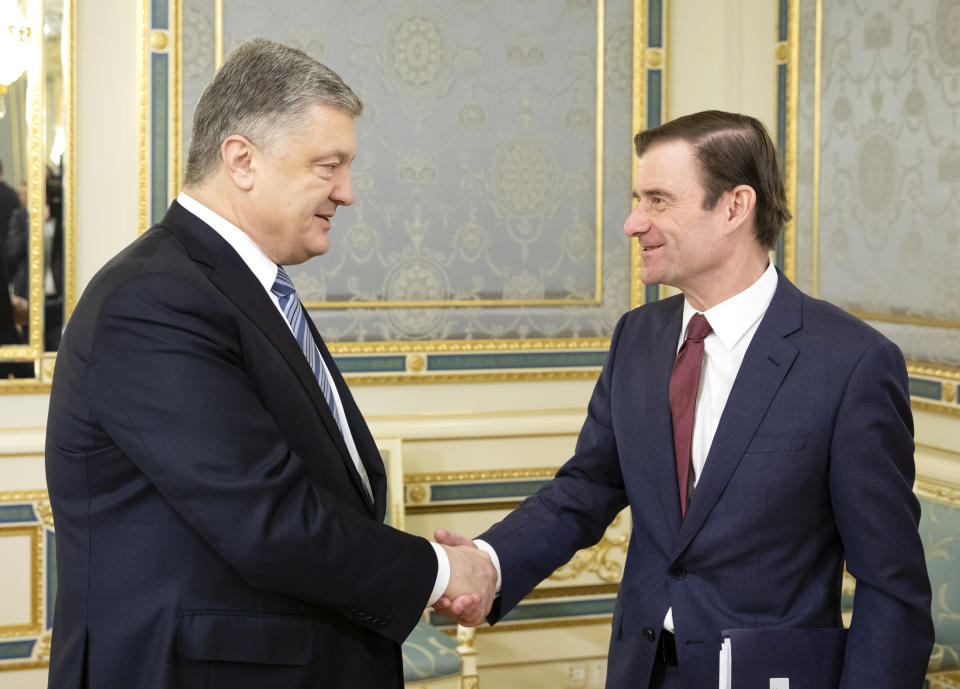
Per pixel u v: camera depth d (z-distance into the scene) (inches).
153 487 58.9
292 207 63.4
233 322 60.6
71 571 60.0
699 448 69.0
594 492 80.3
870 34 135.8
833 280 145.0
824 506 66.0
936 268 124.6
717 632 65.5
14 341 139.6
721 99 160.9
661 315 75.7
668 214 68.2
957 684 111.4
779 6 155.7
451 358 152.3
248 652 59.4
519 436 153.0
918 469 122.4
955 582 112.6
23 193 138.6
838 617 67.7
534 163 154.3
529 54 152.9
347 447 69.1
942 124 122.7
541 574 78.0
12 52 136.2
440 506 151.3
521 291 155.4
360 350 148.9
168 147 142.4
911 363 129.9
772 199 68.9
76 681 58.8
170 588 58.4
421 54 149.1
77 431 58.9
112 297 58.3
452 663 122.4
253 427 58.5
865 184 137.4
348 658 63.8
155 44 140.9
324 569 59.4
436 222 151.7
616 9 155.6
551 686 156.6
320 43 145.8
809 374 65.3
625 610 71.3
